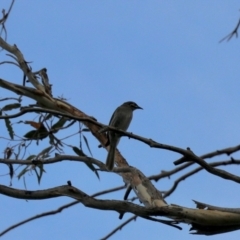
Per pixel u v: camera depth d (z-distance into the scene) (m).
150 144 8.88
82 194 9.25
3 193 9.23
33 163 10.15
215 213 9.19
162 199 10.61
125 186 11.22
